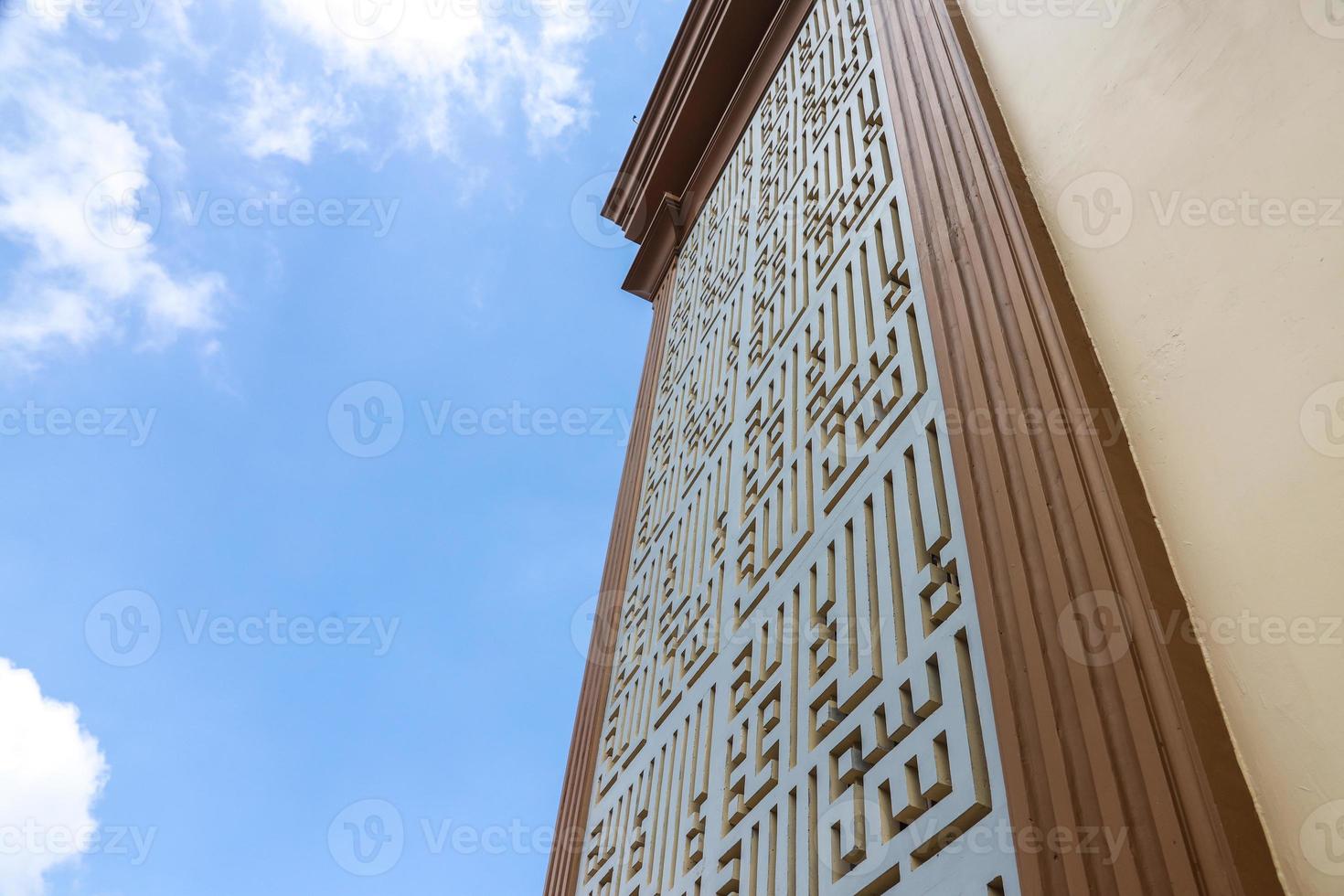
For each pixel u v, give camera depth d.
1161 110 1.87
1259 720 1.19
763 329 3.59
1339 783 1.07
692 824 2.45
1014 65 2.49
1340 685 1.12
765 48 5.12
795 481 2.73
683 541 3.58
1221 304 1.54
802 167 3.89
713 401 3.89
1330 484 1.25
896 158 2.88
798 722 2.15
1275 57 1.63
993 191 2.22
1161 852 1.14
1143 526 1.46
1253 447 1.38
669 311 5.47
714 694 2.71
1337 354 1.31
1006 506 1.71
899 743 1.76
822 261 3.19
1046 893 1.25
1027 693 1.46
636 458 4.82
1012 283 1.99
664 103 6.28
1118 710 1.29
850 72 3.69
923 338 2.30
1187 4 1.91
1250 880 1.06
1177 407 1.54
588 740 3.69
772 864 2.01
